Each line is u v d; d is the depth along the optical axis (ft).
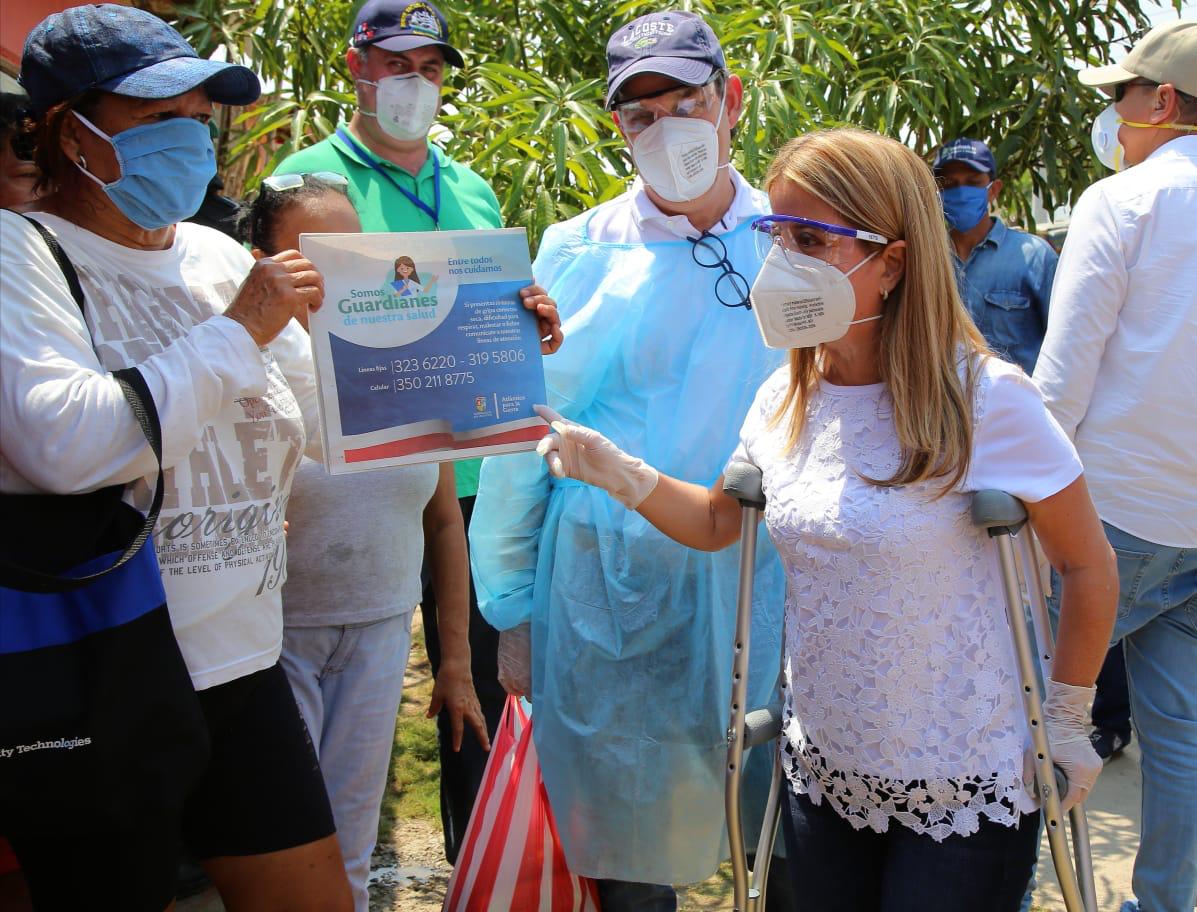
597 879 9.45
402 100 11.71
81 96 6.42
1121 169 11.74
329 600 8.82
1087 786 6.62
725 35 16.88
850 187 6.42
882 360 6.56
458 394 7.34
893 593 6.38
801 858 7.12
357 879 9.21
